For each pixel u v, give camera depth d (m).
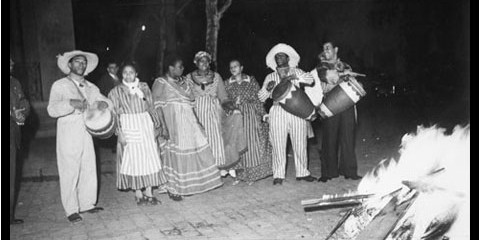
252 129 6.53
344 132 6.43
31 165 8.64
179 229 4.99
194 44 20.53
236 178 6.65
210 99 6.38
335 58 6.34
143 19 19.73
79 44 20.06
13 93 5.22
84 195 5.65
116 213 5.64
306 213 5.23
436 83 16.23
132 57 18.92
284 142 6.44
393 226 3.93
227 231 4.85
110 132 5.46
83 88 5.48
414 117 11.83
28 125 11.59
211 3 11.97
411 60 19.86
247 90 6.55
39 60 12.71
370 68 17.17
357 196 4.73
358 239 3.88
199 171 6.09
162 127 5.96
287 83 6.04
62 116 5.30
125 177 5.82
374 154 8.24
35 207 6.07
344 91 6.01
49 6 12.45
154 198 5.96
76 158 5.39
